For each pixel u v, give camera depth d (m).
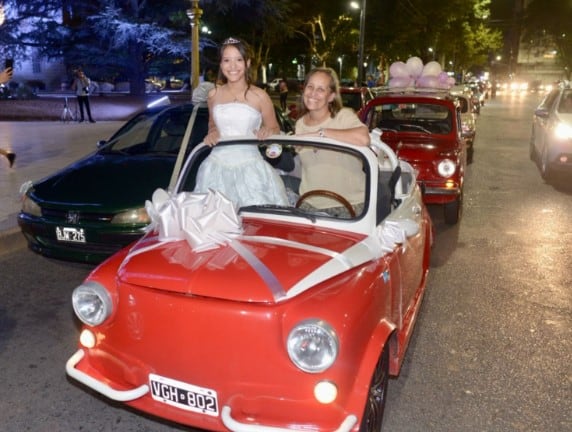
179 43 25.22
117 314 3.00
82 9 28.45
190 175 4.31
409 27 35.25
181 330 2.82
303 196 3.87
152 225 3.76
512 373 4.17
